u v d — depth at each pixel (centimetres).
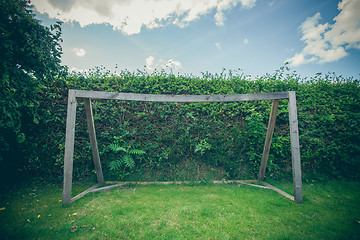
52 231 241
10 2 291
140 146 468
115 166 413
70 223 259
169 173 475
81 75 467
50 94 429
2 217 274
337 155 482
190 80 489
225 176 478
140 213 287
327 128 485
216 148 473
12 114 344
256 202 332
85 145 450
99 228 248
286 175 472
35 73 366
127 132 448
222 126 481
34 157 428
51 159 441
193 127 475
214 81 493
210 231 242
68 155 322
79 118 454
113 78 469
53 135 441
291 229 250
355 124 470
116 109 461
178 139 471
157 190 393
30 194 365
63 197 316
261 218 277
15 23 315
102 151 441
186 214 285
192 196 359
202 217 277
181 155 482
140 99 362
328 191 393
